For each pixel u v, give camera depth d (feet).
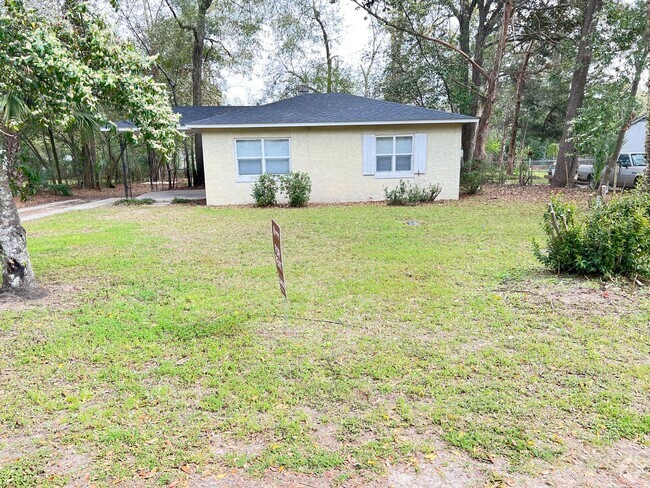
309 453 7.04
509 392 8.71
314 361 10.19
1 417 8.08
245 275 17.33
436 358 10.22
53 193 52.85
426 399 8.55
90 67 13.80
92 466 6.80
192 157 68.28
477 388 8.90
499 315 12.75
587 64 46.68
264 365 10.00
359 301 14.17
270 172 41.68
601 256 15.64
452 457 6.91
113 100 14.40
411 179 42.65
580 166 61.16
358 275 17.12
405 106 43.73
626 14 37.52
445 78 62.95
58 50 11.80
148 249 22.03
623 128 40.24
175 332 11.85
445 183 42.73
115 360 10.28
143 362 10.20
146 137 15.03
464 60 63.36
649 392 8.61
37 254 20.86
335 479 6.47
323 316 12.96
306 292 15.12
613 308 13.07
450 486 6.28
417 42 62.13
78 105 15.34
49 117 14.42
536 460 6.79
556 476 6.45
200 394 8.83
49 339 11.43
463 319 12.53
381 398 8.64
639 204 16.76
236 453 7.07
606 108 40.40
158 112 14.69
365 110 42.57
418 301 14.08
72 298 14.66
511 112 95.35
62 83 12.46
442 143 42.04
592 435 7.36
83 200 48.16
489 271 17.29
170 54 71.97
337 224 29.09
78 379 9.45
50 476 6.57
